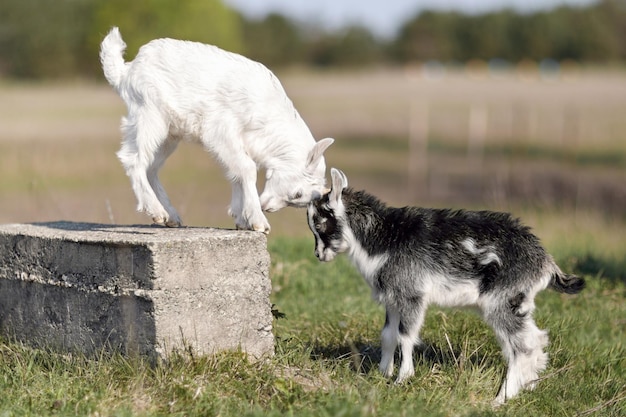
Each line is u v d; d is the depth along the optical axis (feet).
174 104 27.09
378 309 34.32
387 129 134.00
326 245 27.09
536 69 279.49
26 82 203.92
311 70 279.28
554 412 25.59
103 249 25.43
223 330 25.62
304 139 27.89
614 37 286.46
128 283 24.89
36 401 23.18
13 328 28.86
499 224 26.23
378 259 26.55
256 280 26.27
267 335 26.63
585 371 29.19
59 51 209.36
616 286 38.63
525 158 104.06
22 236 27.99
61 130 104.53
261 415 21.70
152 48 27.63
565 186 82.69
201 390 23.09
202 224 55.01
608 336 33.30
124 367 24.49
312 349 28.37
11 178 72.28
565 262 41.45
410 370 26.22
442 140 122.72
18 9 206.49
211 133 27.09
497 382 26.50
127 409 22.21
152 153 27.50
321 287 38.55
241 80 27.14
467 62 295.48
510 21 294.25
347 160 104.73
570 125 130.93
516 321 25.63
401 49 297.94
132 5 187.62
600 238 51.62
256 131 27.30
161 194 28.86
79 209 59.16
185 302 24.76
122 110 136.46
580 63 284.61
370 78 252.01
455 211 26.96
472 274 25.90
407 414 22.25
